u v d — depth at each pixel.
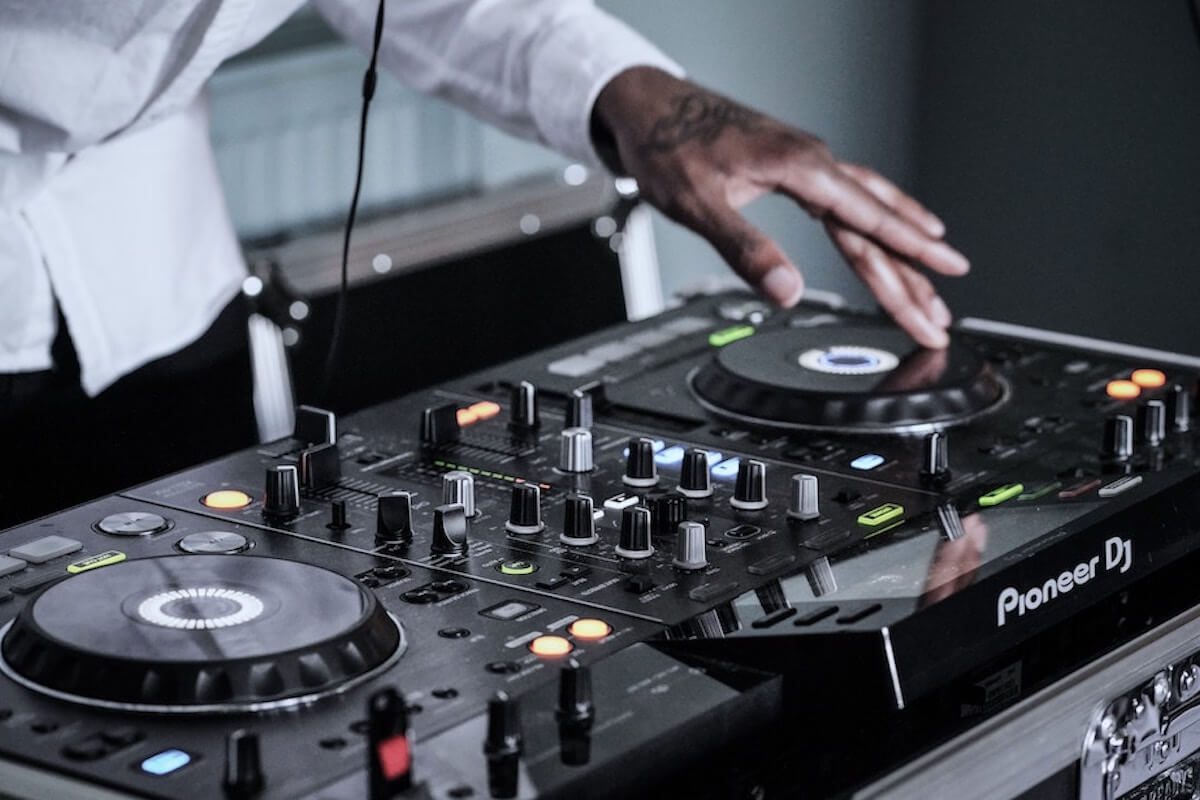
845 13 3.28
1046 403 1.40
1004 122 3.34
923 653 1.02
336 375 2.09
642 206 2.46
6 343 1.57
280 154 2.57
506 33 1.61
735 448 1.32
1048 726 1.04
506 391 1.44
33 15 1.33
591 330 2.44
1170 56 3.14
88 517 1.18
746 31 3.19
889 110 3.39
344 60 2.61
